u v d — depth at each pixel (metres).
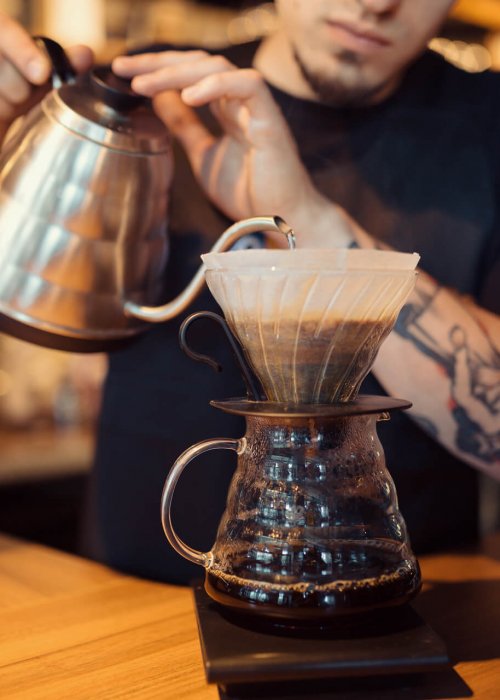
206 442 0.59
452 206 0.95
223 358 0.95
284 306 0.53
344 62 0.84
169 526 0.59
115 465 1.03
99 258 0.74
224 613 0.59
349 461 0.56
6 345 2.21
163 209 0.78
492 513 1.71
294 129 0.95
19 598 0.76
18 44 0.76
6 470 1.85
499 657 0.59
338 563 0.54
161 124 0.78
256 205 0.80
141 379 1.01
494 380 0.82
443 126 0.96
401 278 0.54
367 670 0.52
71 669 0.59
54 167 0.72
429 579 0.78
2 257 0.74
